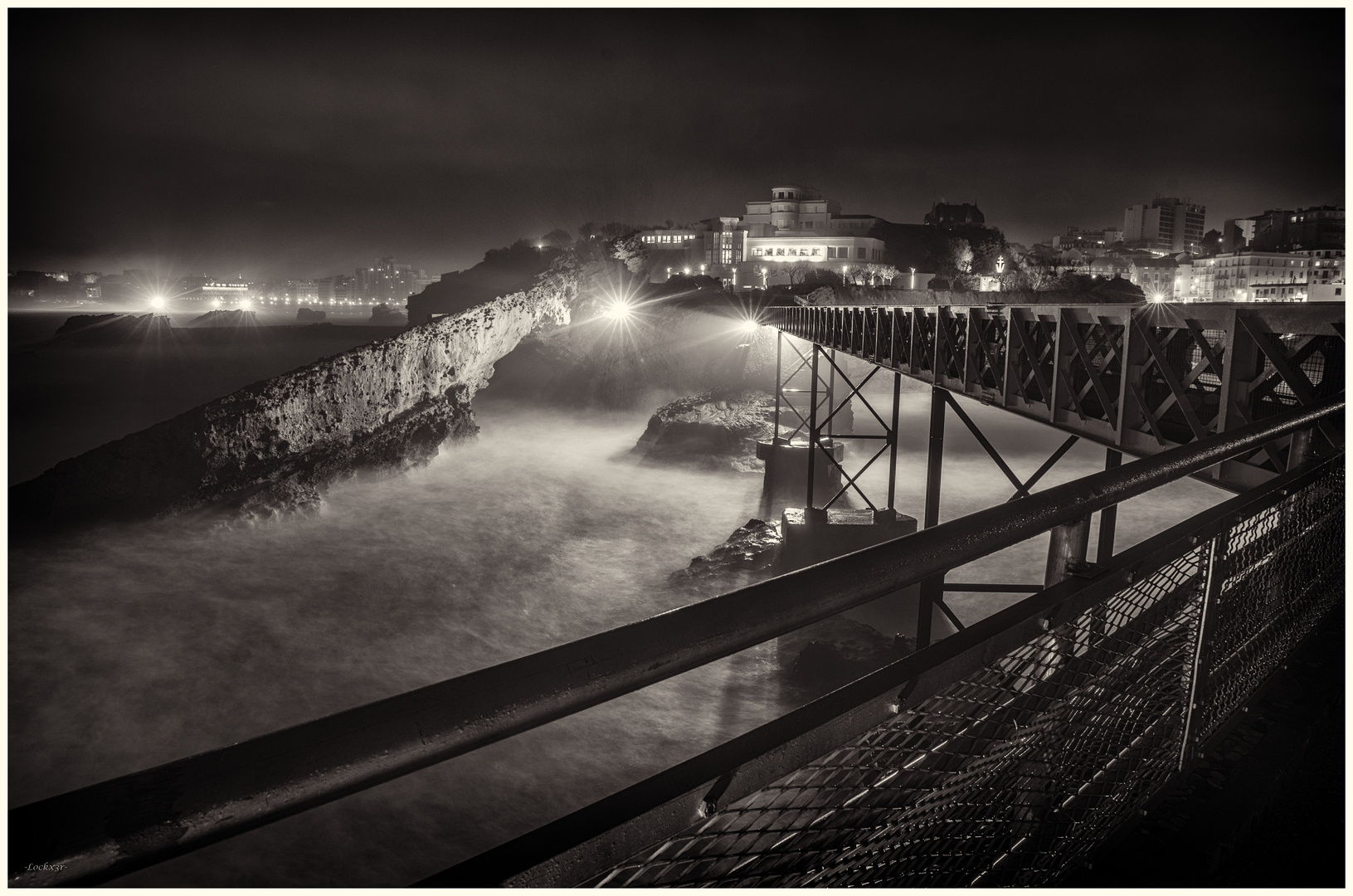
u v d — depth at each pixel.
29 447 51.28
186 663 20.50
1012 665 1.63
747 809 1.18
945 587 11.38
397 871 12.08
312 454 36.16
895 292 82.44
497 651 21.78
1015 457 46.47
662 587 25.45
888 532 21.23
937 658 1.44
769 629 1.18
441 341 44.06
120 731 17.47
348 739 0.85
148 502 30.72
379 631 22.77
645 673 1.07
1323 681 2.91
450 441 44.41
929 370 14.97
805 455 32.75
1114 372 9.70
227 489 32.12
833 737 1.26
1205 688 2.37
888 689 1.35
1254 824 2.21
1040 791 1.80
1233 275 140.38
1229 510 2.38
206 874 11.68
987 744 1.61
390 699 0.90
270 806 0.80
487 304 47.72
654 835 1.04
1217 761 2.43
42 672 19.45
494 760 14.51
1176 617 2.21
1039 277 117.56
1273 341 6.11
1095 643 1.88
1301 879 2.02
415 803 13.41
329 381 37.53
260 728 17.88
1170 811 2.20
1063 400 9.45
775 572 23.20
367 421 39.31
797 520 22.30
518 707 0.96
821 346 27.48
